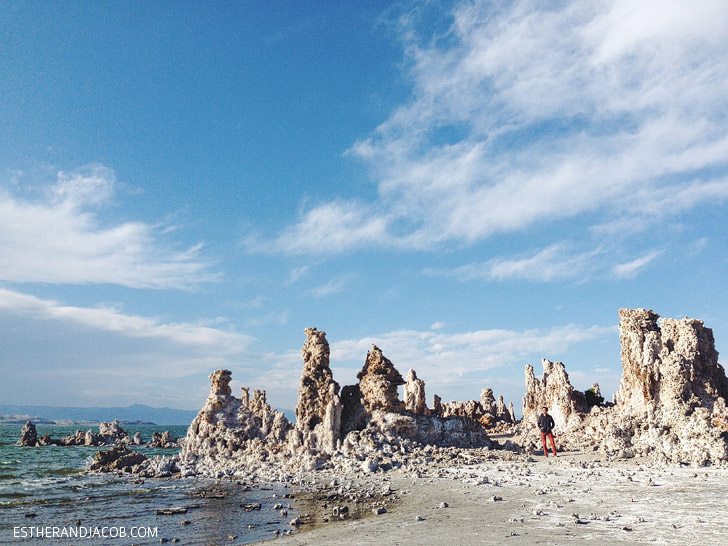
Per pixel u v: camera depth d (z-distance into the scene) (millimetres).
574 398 63594
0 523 27422
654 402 48000
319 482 39406
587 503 26391
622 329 54281
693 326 49188
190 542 22719
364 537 21297
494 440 58625
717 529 19812
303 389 53125
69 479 46344
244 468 48688
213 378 58531
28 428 121500
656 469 37844
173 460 52250
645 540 18484
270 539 22500
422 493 32688
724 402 44719
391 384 54188
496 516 24344
